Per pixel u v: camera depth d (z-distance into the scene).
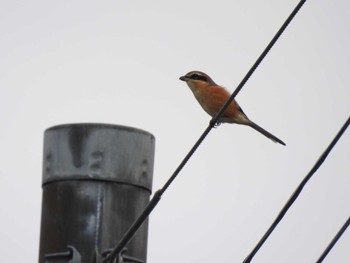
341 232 9.58
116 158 10.92
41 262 10.66
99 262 10.25
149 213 9.80
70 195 10.76
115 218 10.68
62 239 10.58
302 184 9.51
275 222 9.66
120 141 11.02
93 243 10.49
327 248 9.57
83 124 11.09
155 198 9.75
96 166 10.84
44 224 10.82
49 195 10.91
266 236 9.68
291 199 9.55
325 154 9.34
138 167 11.02
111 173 10.84
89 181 10.79
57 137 11.12
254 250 9.73
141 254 10.83
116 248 9.92
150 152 11.27
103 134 11.00
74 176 10.82
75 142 11.00
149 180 11.16
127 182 10.88
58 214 10.72
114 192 10.77
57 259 10.45
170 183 9.89
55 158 11.02
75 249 10.41
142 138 11.17
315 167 9.44
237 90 10.24
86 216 10.63
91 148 10.93
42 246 10.74
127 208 10.78
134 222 9.95
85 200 10.70
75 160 10.91
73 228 10.59
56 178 10.90
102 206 10.68
